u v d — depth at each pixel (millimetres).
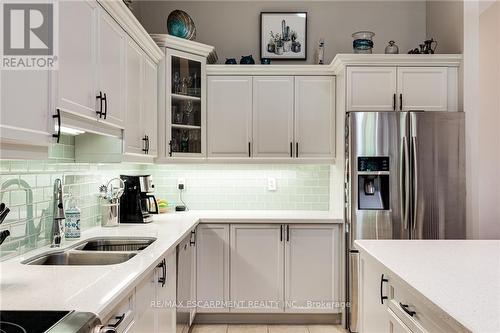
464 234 3094
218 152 3598
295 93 3602
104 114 2031
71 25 1676
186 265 2832
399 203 3090
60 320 1021
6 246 1756
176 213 3680
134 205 2969
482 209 3467
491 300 1166
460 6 3266
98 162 2410
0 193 1707
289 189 3934
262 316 3393
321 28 3951
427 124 3104
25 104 1292
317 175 3926
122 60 2361
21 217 1868
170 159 3322
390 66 3303
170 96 3309
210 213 3689
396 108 3289
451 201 3100
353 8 3951
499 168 3494
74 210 2271
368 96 3291
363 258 2035
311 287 3330
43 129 1417
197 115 3531
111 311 1296
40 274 1512
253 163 3619
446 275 1435
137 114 2688
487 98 3525
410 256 1739
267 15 3920
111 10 2143
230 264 3332
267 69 3570
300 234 3330
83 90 1801
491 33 3580
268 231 3336
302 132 3604
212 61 3850
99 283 1387
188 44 3379
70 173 2389
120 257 1953
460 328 1010
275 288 3330
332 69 3568
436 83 3311
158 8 3934
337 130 3551
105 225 2756
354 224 3109
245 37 3953
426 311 1317
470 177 3180
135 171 3637
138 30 2566
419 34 3945
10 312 1090
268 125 3604
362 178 3152
